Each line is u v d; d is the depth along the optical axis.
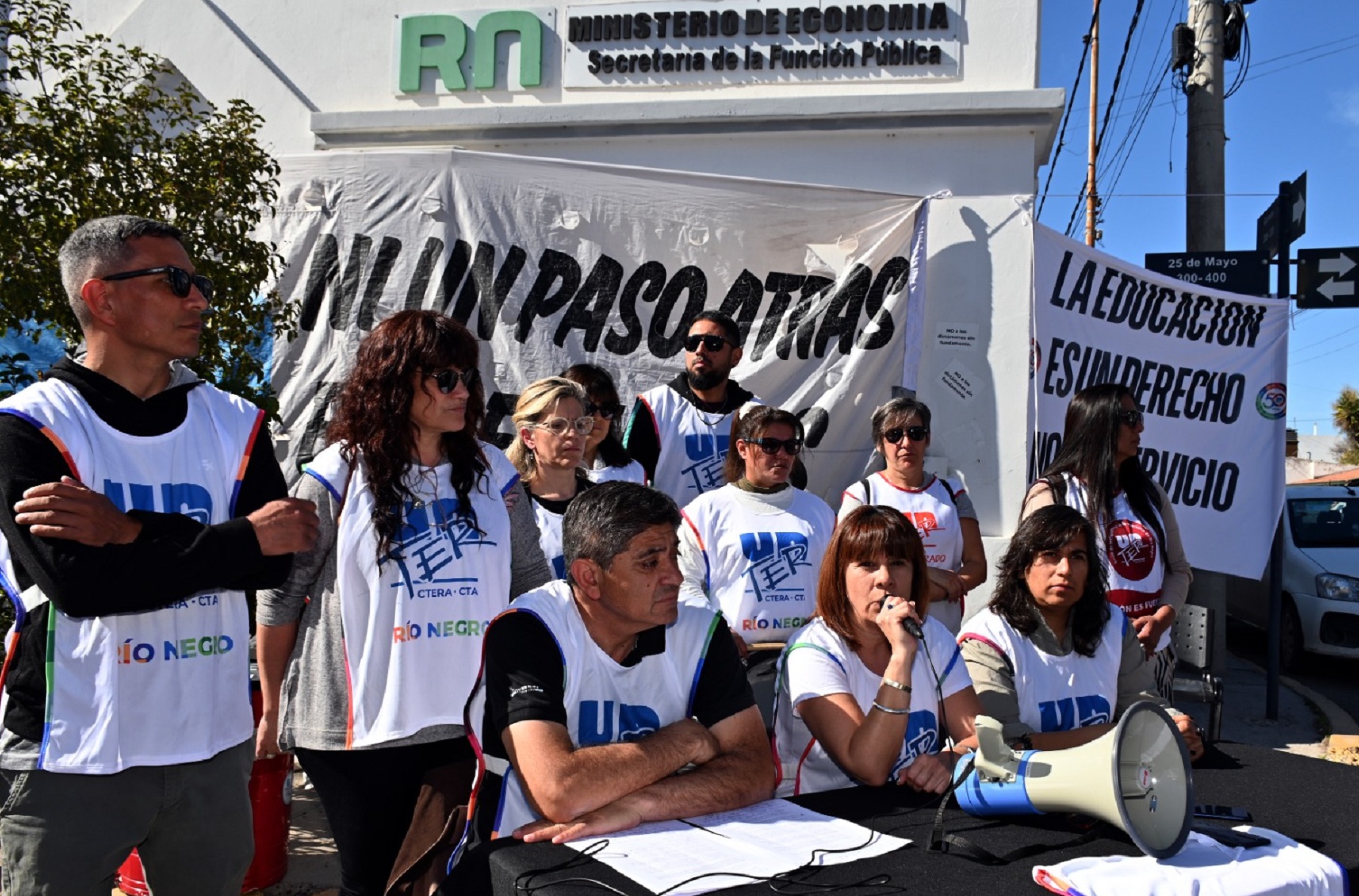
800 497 3.96
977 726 2.27
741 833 2.11
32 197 4.05
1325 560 7.99
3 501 2.09
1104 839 2.10
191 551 2.14
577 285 5.91
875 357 5.80
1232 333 5.98
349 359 5.91
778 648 3.57
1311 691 7.29
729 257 5.87
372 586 2.61
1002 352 5.91
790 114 6.09
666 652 2.47
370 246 5.96
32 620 2.21
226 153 4.66
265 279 4.89
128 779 2.23
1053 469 4.14
